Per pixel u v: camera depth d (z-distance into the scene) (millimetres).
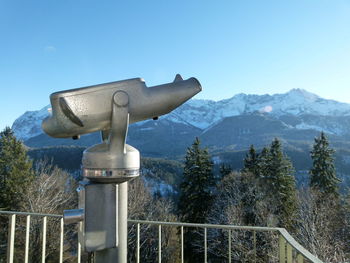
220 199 19062
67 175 20766
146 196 19172
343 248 13523
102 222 826
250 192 17734
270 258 11312
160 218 18906
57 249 11672
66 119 787
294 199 18109
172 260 14938
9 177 18422
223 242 16750
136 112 842
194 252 18203
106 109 793
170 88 890
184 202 20875
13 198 17812
